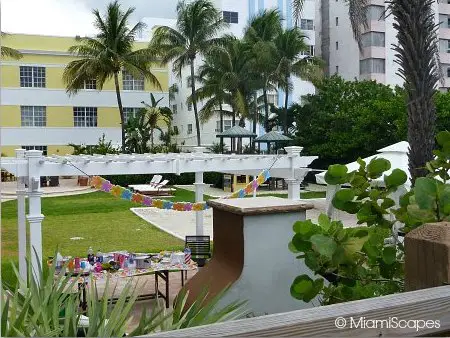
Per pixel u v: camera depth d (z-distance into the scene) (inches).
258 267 128.2
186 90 1544.0
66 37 1273.4
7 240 469.7
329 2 1499.8
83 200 837.2
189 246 352.2
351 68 1421.0
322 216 99.3
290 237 131.5
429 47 228.7
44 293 93.4
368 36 1349.7
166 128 1421.0
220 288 126.6
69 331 85.2
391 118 909.8
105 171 282.5
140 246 462.0
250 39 1238.3
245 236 127.0
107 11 1106.1
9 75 1226.6
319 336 47.0
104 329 83.7
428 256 60.4
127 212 695.1
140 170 293.4
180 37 1200.2
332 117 1021.8
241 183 1012.5
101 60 1077.1
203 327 45.4
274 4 1504.7
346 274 99.5
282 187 1031.6
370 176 105.5
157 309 97.7
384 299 51.6
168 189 974.4
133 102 1341.0
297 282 96.7
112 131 1322.6
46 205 768.3
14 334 77.6
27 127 1248.8
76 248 453.7
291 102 1455.5
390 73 1358.3
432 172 107.0
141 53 1141.7
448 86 1424.7
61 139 1279.5
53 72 1264.8
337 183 106.8
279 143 1149.7
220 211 140.1
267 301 128.4
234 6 1473.9
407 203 100.8
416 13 227.9
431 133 227.1
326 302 103.1
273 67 1201.4
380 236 100.1
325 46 1528.1
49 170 259.1
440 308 52.1
